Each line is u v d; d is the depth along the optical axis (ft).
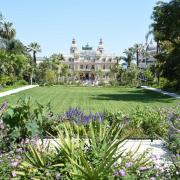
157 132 46.24
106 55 553.64
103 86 317.22
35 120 31.30
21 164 20.65
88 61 552.82
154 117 48.01
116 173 18.45
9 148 27.14
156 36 183.11
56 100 127.95
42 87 260.01
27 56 338.13
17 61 274.57
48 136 34.94
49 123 42.63
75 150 20.70
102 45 606.55
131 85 310.65
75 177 18.37
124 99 140.26
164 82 254.68
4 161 21.74
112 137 23.26
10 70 249.75
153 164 21.31
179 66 181.06
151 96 162.81
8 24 290.76
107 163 19.45
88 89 244.01
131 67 338.54
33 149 21.11
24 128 29.32
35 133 29.25
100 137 22.27
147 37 185.47
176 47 181.06
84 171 18.11
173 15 167.32
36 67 333.21
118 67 381.60
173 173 20.89
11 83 252.01
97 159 19.95
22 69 285.23
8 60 245.04
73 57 555.28
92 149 20.95
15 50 292.20
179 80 197.98
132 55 417.69
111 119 49.26
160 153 35.47
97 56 550.77
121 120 48.26
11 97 138.31
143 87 284.00
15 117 29.25
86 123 44.14
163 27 174.29
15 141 29.25
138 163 20.52
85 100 130.31
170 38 180.34
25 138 29.22
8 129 28.73
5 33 290.97
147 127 47.57
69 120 46.68
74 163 18.65
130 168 19.67
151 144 41.45
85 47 631.97
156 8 171.32
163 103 122.72
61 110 89.97
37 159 20.44
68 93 180.96
